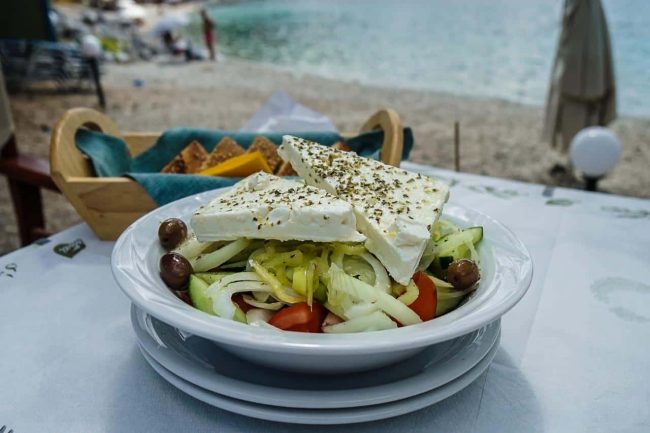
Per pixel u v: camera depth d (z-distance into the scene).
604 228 1.37
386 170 0.99
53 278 1.13
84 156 1.39
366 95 8.15
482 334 0.83
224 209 0.85
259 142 1.52
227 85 9.00
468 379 0.75
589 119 4.47
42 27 8.02
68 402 0.77
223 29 15.55
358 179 0.94
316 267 0.79
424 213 0.84
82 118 1.42
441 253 0.88
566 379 0.83
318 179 0.96
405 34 13.50
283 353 0.63
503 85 8.65
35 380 0.82
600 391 0.80
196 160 1.51
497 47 11.49
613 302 1.04
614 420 0.75
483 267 0.86
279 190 0.90
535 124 6.58
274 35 14.41
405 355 0.76
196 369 0.73
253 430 0.72
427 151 5.58
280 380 0.74
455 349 0.80
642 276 1.13
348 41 13.12
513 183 1.70
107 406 0.77
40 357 0.87
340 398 0.68
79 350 0.89
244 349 0.71
